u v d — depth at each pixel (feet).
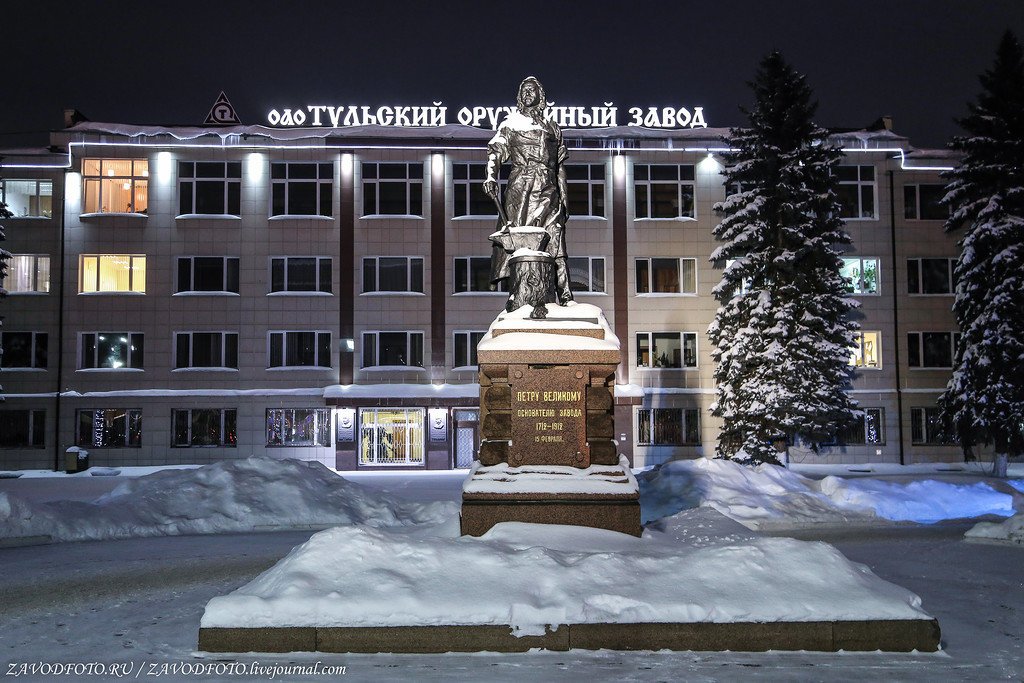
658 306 149.48
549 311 43.04
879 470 140.87
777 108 130.82
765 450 122.21
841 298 128.98
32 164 145.79
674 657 26.91
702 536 39.37
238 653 27.20
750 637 27.68
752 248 134.51
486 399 41.93
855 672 25.49
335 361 146.72
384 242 147.74
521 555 30.63
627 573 29.78
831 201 132.87
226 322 146.30
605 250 149.48
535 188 46.14
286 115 152.87
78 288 145.38
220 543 54.65
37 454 143.43
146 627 31.14
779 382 124.36
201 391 145.18
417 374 146.72
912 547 52.90
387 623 27.43
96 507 59.67
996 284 129.08
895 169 153.69
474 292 147.84
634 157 151.33
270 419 146.20
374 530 31.71
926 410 151.53
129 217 145.89
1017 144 130.52
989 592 37.81
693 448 148.46
